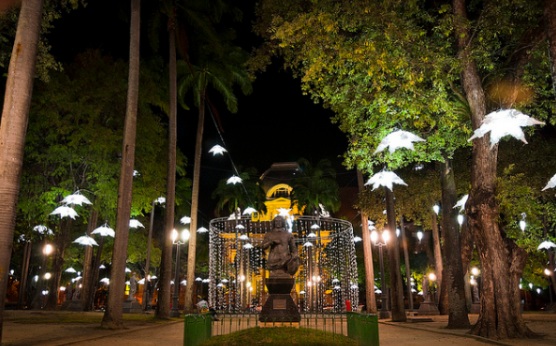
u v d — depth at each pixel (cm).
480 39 1294
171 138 2333
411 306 4009
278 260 1911
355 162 1554
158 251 4272
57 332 1364
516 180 1284
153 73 2666
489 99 1579
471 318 2411
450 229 1769
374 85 1260
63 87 2130
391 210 2306
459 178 2277
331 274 3744
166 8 2266
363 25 1247
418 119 1330
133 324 1822
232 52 2822
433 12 1535
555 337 1264
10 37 1694
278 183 6162
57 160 2223
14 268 4584
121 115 2303
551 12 1070
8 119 1040
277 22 1275
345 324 1873
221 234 3662
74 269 4347
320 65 1243
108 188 2284
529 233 1616
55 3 1608
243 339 989
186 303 2609
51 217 2572
